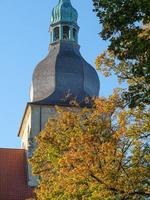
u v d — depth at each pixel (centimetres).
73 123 4447
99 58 3691
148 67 2595
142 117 3781
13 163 8431
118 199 3647
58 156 4516
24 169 8331
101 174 3656
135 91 2886
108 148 3709
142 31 2680
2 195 7888
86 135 3812
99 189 3656
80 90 8731
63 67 8831
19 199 7862
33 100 8769
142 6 2573
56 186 4100
